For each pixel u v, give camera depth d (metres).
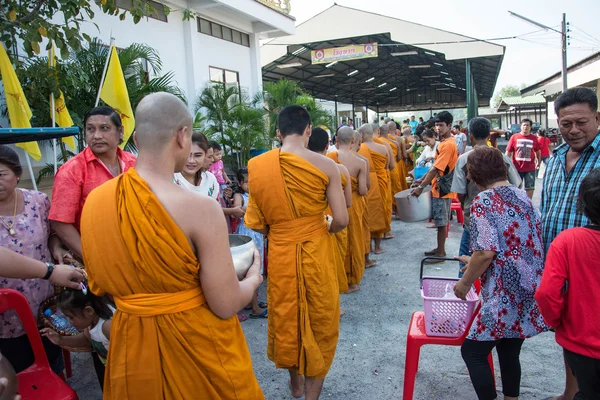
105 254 1.42
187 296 1.48
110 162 2.78
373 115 51.09
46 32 4.14
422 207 5.12
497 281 2.29
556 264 1.94
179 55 9.54
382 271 5.46
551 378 3.02
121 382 1.49
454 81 32.75
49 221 2.66
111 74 4.82
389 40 19.11
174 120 1.47
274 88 12.74
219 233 1.48
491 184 2.42
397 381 3.10
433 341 2.59
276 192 2.71
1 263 1.91
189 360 1.49
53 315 2.44
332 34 17.81
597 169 1.91
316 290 2.73
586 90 2.37
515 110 34.50
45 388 2.13
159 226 1.36
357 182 4.66
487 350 2.36
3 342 2.35
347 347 3.62
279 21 12.54
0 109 5.58
